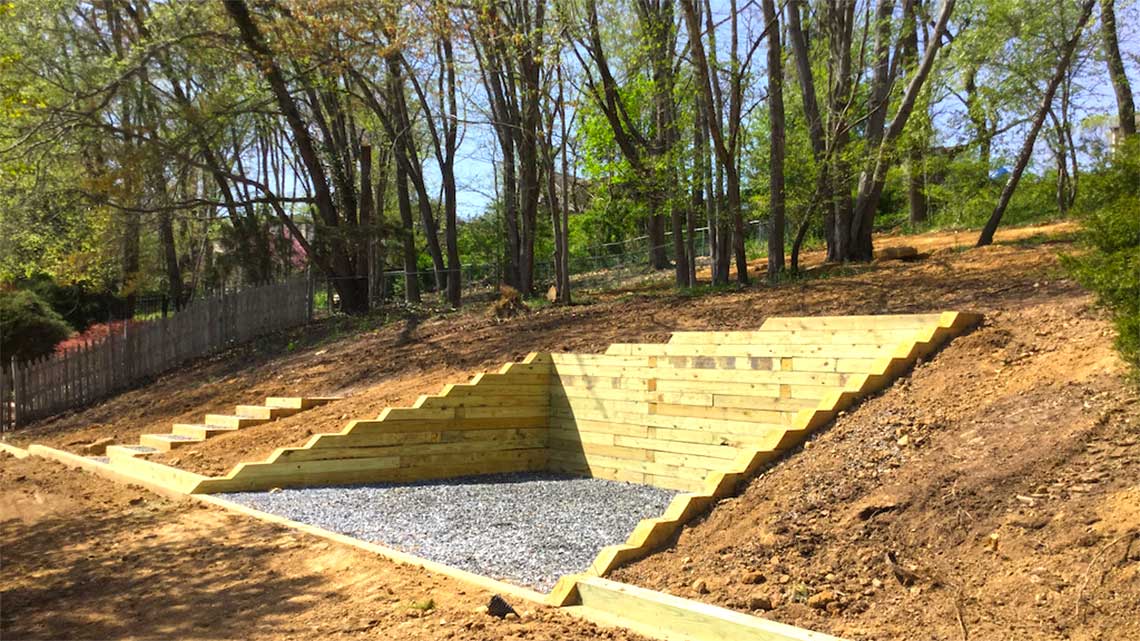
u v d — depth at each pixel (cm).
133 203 2127
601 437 1161
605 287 2409
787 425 941
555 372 1235
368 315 2227
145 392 2019
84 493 1067
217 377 1947
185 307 2388
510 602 580
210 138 2066
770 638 454
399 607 580
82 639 576
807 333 930
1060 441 553
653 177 1767
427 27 1766
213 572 707
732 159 1557
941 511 539
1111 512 472
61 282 2416
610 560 600
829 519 580
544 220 3647
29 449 1496
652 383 1097
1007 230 1902
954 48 1848
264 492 1009
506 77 2048
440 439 1152
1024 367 693
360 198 2680
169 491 1009
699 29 1477
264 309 2317
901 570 497
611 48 1822
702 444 1030
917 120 1856
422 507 934
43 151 1948
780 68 1645
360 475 1091
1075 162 2192
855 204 1659
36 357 2356
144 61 1959
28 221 2123
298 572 689
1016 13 1750
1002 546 489
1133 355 527
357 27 1831
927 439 638
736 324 1233
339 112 2492
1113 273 533
